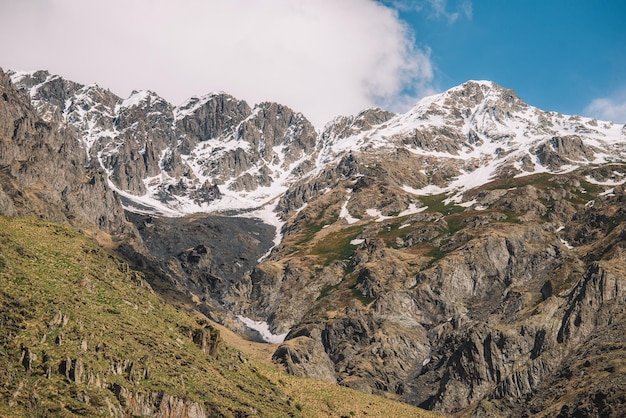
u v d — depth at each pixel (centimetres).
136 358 10656
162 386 10350
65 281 12256
